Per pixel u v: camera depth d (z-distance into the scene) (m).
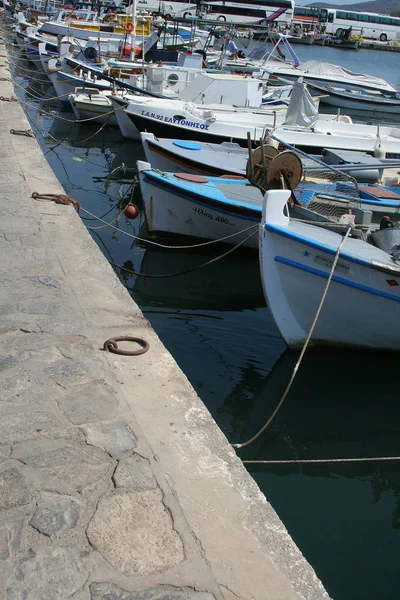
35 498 2.86
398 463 5.75
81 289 5.10
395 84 41.75
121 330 4.47
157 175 10.20
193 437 3.37
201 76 17.09
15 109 14.29
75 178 14.67
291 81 26.27
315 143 14.77
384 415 6.52
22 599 2.36
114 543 2.65
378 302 7.11
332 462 5.68
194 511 2.86
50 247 5.93
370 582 4.24
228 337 7.79
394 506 5.12
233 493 3.00
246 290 9.37
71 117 21.89
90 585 2.44
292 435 6.05
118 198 13.23
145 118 15.22
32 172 8.75
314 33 63.88
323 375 7.18
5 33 41.84
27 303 4.75
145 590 2.43
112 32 31.00
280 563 2.62
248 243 10.45
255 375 6.94
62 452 3.16
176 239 10.69
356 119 28.34
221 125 14.94
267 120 15.94
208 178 10.91
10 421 3.37
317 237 7.14
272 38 27.34
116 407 3.57
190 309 8.56
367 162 11.70
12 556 2.54
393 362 7.63
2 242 5.97
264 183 7.83
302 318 7.40
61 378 3.80
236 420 6.12
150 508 2.85
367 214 8.16
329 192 9.29
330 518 4.90
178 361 7.04
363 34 72.38
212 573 2.54
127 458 3.16
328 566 4.36
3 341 4.18
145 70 20.44
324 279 7.04
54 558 2.55
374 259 6.91
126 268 9.75
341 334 7.50
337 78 30.73
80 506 2.83
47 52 28.75
